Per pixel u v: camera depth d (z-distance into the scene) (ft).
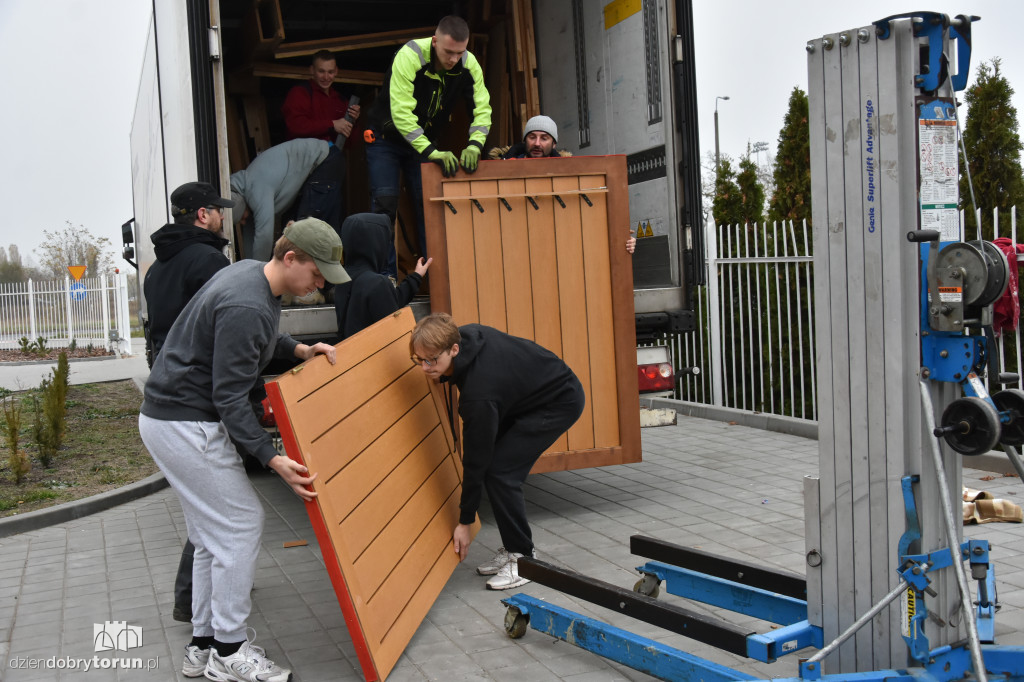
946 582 7.97
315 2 24.68
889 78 7.62
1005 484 16.65
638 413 16.35
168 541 15.66
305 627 11.35
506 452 12.41
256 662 9.61
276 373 16.21
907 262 7.67
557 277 15.89
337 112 22.11
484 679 9.60
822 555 8.62
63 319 65.87
